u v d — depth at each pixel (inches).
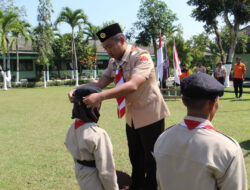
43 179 132.8
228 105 335.3
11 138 208.7
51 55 879.7
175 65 410.9
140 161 116.0
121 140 193.3
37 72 1130.0
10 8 854.5
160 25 735.7
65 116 297.7
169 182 54.5
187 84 53.9
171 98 432.5
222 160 48.2
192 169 50.8
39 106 382.9
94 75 1071.0
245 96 430.9
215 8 598.5
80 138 80.4
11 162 156.3
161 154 56.1
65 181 130.2
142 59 90.1
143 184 115.9
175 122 246.7
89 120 81.7
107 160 78.8
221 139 50.0
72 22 879.1
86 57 1079.0
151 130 100.8
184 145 52.5
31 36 837.2
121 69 97.5
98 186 80.7
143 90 98.1
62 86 862.5
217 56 1003.9
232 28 625.9
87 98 76.9
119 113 100.5
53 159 160.1
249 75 950.4
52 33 861.8
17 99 482.3
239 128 213.3
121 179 125.6
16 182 130.0
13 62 1069.8
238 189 48.3
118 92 79.4
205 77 54.0
